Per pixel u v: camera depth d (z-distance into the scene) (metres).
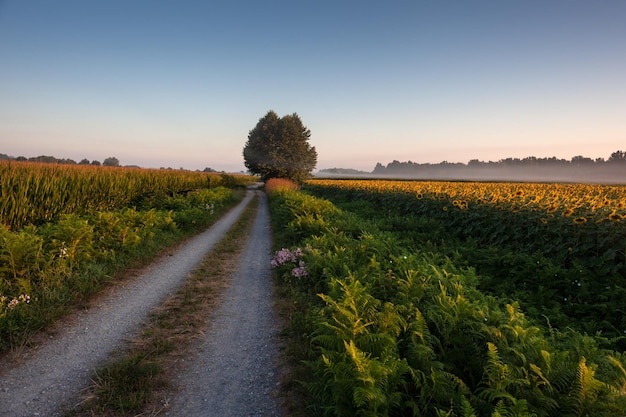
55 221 10.45
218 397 3.41
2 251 5.69
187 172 39.47
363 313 3.83
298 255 7.41
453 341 3.49
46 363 3.93
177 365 3.98
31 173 11.05
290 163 62.16
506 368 2.70
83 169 17.98
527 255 7.38
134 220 10.61
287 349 4.29
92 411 3.15
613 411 2.35
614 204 9.23
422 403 2.77
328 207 14.87
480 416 2.57
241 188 54.78
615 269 6.05
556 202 9.12
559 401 2.58
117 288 6.48
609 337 4.58
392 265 6.45
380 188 21.55
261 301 6.10
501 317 3.88
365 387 2.62
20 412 3.12
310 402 3.28
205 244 11.02
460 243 9.64
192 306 5.80
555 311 5.15
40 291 5.43
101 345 4.39
